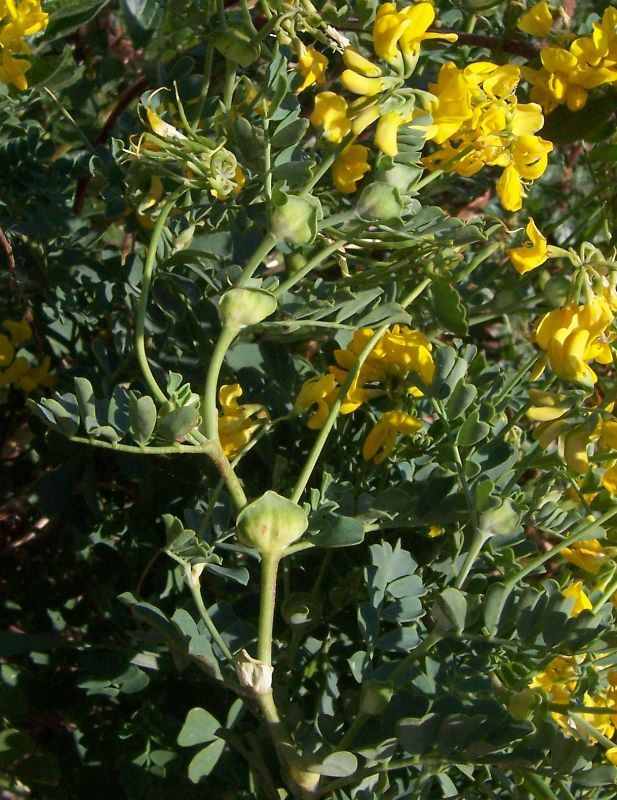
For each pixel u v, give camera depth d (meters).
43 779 0.30
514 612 0.25
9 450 0.38
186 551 0.24
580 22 0.40
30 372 0.35
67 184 0.34
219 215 0.31
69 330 0.35
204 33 0.30
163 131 0.27
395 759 0.26
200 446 0.24
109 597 0.32
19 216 0.34
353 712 0.26
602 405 0.26
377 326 0.28
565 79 0.33
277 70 0.27
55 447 0.30
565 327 0.26
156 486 0.31
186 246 0.31
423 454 0.30
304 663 0.29
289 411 0.31
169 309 0.29
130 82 0.40
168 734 0.30
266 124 0.25
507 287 0.37
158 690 0.31
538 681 0.27
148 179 0.30
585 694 0.26
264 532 0.23
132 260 0.30
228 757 0.29
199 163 0.26
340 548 0.30
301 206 0.23
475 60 0.40
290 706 0.27
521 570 0.26
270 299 0.23
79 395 0.23
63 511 0.32
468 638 0.24
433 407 0.30
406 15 0.24
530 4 0.38
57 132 0.37
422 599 0.30
